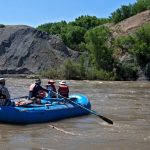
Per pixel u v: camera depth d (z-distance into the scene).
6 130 13.30
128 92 28.81
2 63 60.09
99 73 48.62
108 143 11.58
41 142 11.54
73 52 63.16
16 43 62.47
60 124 14.70
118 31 62.50
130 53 52.22
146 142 11.80
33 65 58.22
